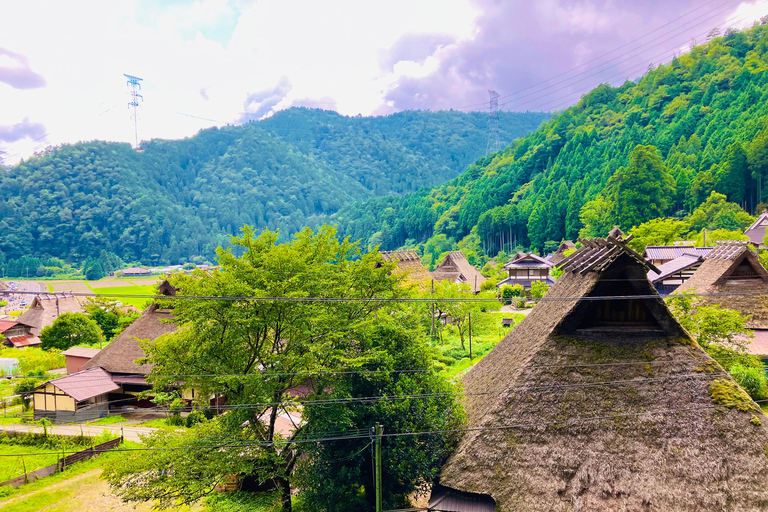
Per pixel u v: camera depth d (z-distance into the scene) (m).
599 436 15.64
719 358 25.38
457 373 39.56
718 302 29.53
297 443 20.86
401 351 20.30
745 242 30.33
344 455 18.61
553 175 158.25
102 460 27.09
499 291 83.62
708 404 15.80
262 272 19.30
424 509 16.84
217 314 19.67
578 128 178.88
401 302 24.06
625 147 138.12
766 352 26.56
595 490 14.69
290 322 19.66
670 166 117.19
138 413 35.44
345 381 19.50
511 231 148.25
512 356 20.45
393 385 19.22
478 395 20.39
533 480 15.16
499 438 16.11
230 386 19.27
